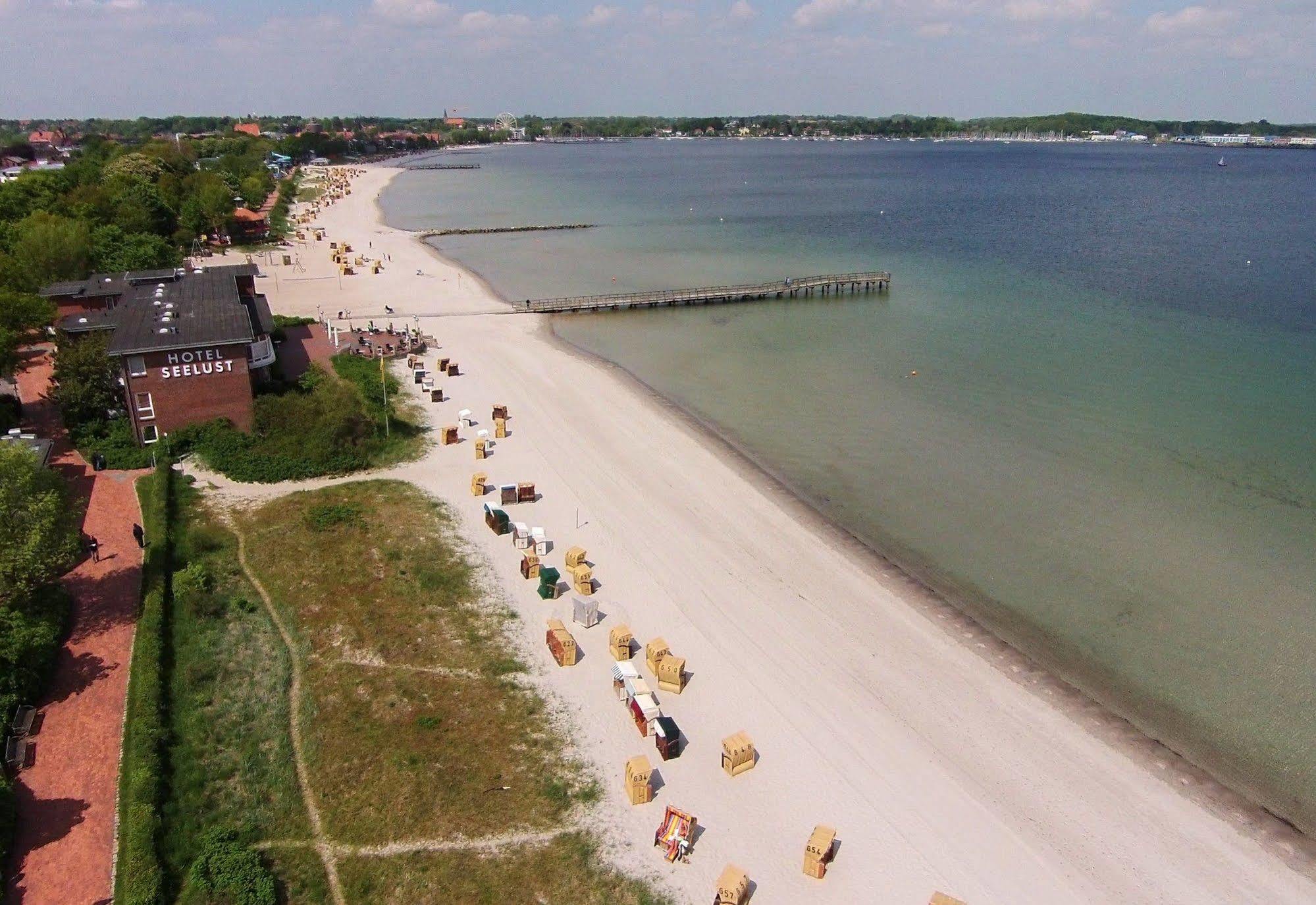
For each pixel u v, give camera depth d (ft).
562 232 550.36
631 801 105.91
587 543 164.66
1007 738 118.42
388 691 123.03
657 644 128.77
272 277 396.16
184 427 198.70
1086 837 103.40
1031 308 331.77
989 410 228.43
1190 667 132.26
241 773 107.24
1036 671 131.85
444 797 104.99
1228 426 213.05
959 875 97.71
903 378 254.68
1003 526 171.53
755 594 149.59
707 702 123.34
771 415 228.63
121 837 95.86
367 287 376.07
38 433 202.80
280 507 174.70
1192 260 422.00
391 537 164.35
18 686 114.01
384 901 92.02
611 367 269.44
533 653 132.77
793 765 112.57
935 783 110.42
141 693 115.14
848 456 203.51
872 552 163.22
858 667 131.85
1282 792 110.83
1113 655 135.13
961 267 416.05
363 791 105.70
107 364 202.69
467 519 172.45
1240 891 97.09
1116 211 636.89
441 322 317.83
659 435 216.13
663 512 177.27
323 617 139.44
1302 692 126.93
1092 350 275.39
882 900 94.32
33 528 125.90
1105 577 154.40
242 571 152.25
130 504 171.83
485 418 224.74
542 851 98.48
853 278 370.32
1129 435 209.97
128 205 421.18
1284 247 455.22
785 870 97.55
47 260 300.40
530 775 109.29
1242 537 165.17
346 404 202.08
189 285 250.98
